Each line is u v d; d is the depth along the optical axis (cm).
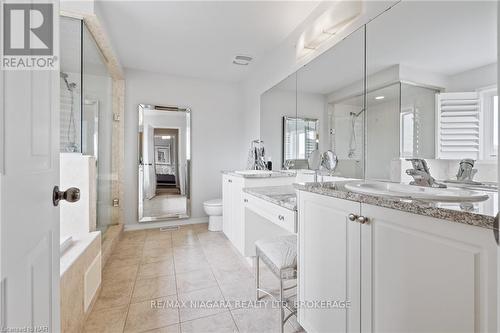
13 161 53
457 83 112
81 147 201
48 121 74
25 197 58
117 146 326
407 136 136
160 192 353
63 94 196
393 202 81
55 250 78
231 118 389
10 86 53
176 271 214
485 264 60
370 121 160
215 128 381
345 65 178
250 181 236
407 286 79
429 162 124
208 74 356
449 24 115
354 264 98
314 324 122
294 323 146
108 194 294
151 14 212
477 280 62
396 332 82
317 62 206
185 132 363
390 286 84
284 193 180
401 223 80
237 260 238
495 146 99
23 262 57
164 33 244
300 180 234
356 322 98
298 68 232
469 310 63
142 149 342
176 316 153
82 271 142
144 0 194
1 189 48
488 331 60
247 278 202
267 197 166
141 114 339
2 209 48
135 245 279
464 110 108
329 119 197
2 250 48
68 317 122
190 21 222
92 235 170
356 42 168
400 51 139
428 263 73
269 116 288
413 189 117
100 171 259
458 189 106
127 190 336
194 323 146
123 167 329
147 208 346
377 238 89
